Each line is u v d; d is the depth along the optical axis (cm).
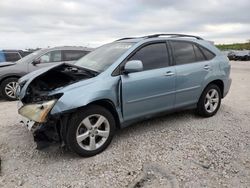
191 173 358
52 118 379
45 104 374
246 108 674
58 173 364
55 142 402
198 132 496
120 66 438
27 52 1379
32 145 448
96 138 420
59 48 923
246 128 521
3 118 602
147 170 365
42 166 382
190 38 556
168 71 486
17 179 350
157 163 383
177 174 356
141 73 454
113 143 450
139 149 428
